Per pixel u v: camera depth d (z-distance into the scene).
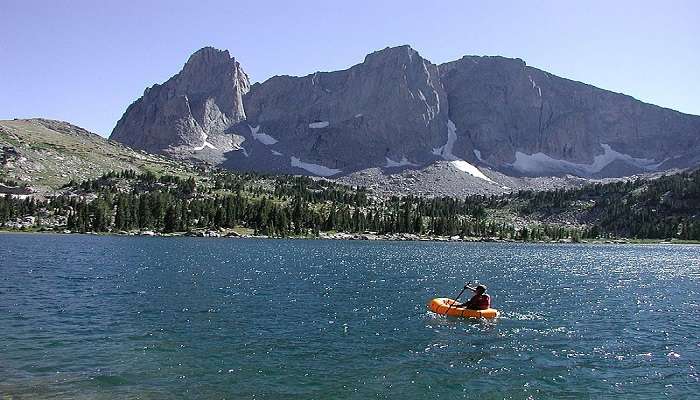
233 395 26.83
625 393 29.41
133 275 73.94
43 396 25.80
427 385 29.56
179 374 29.83
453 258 137.00
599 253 189.38
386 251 161.12
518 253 173.75
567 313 54.03
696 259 157.50
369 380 30.02
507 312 53.81
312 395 27.30
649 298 66.88
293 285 69.31
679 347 39.88
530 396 28.42
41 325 40.50
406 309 53.09
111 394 26.38
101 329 39.84
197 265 92.62
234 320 44.81
